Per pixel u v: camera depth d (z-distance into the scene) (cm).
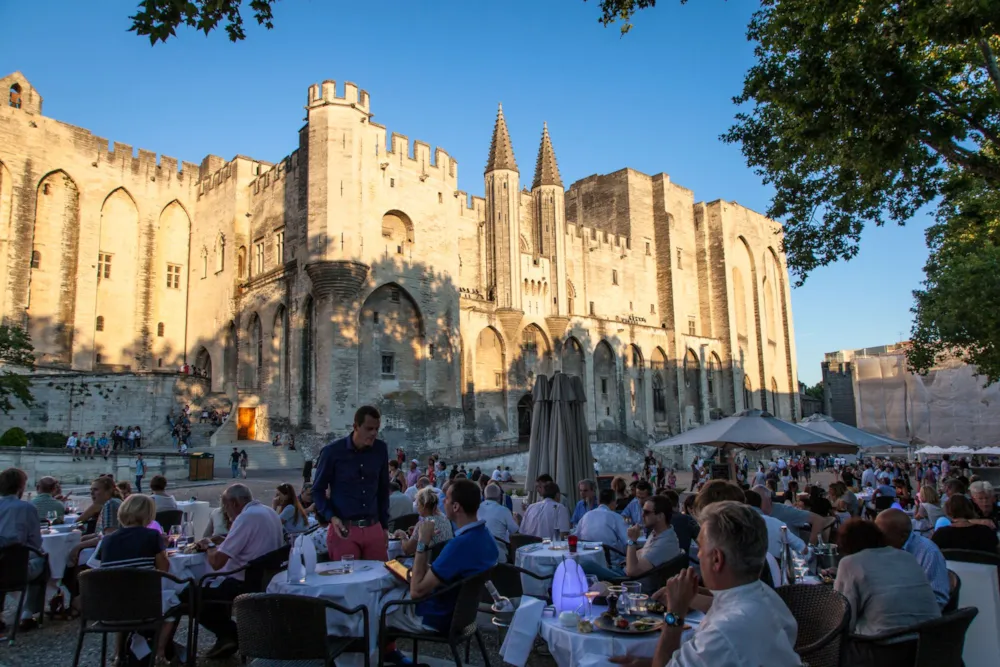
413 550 966
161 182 5519
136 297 5262
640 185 7188
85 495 2739
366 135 4447
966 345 3158
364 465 875
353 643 718
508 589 829
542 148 6022
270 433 4516
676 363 6869
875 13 1363
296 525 1169
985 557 835
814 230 2075
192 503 1536
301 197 4512
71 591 1116
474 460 4378
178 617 885
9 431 3491
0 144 4559
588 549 1066
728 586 409
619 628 598
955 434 5459
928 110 1427
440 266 4816
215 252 5344
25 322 4559
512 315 5331
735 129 2188
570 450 1655
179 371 4750
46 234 4803
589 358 6066
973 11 1158
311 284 4291
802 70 1491
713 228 7675
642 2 1555
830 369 9569
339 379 4081
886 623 625
